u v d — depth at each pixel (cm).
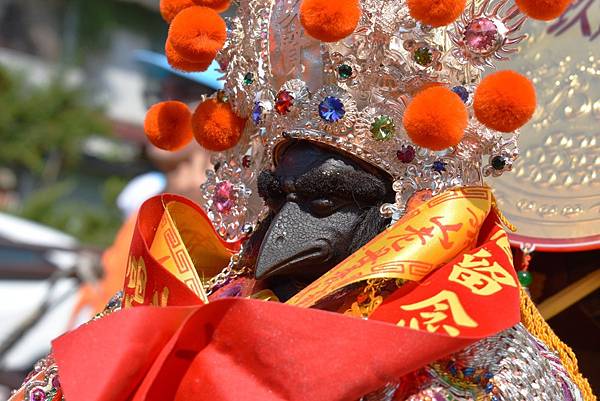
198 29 189
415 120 168
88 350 165
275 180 179
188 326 159
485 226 178
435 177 176
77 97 1531
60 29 1684
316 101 176
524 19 180
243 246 192
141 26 1653
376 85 176
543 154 231
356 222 175
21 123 1476
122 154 1531
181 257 185
